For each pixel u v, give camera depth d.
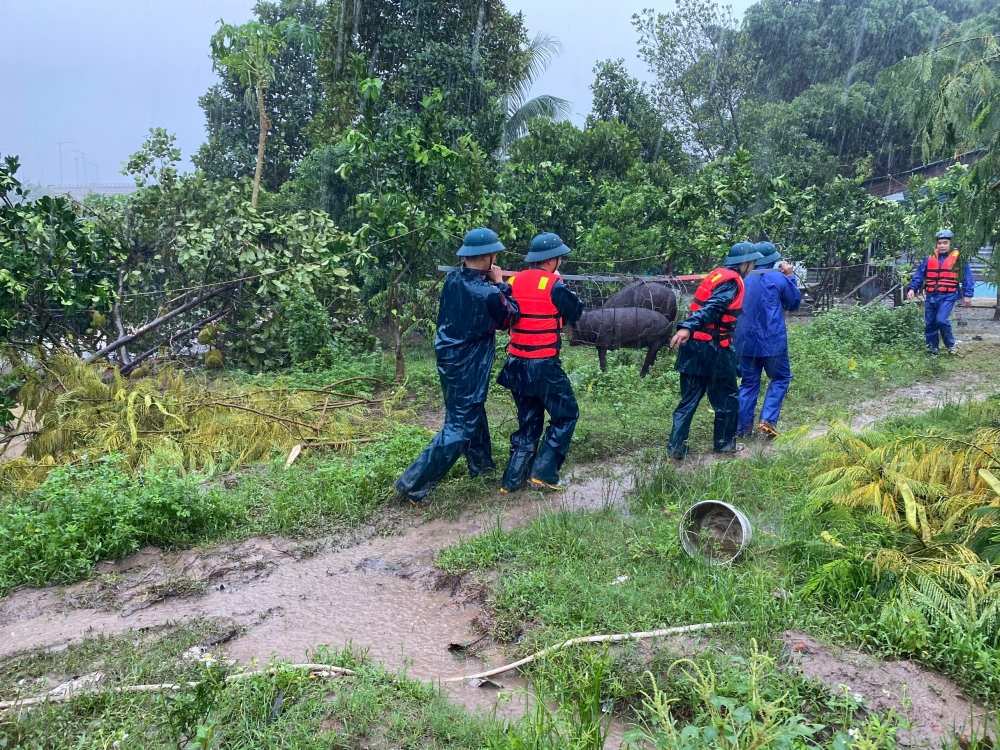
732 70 30.27
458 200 10.09
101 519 5.05
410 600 4.38
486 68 18.81
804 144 27.81
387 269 11.24
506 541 4.84
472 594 4.34
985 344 12.73
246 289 10.68
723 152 30.08
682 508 5.24
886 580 3.76
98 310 9.45
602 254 13.05
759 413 8.15
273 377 10.29
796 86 34.53
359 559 4.95
